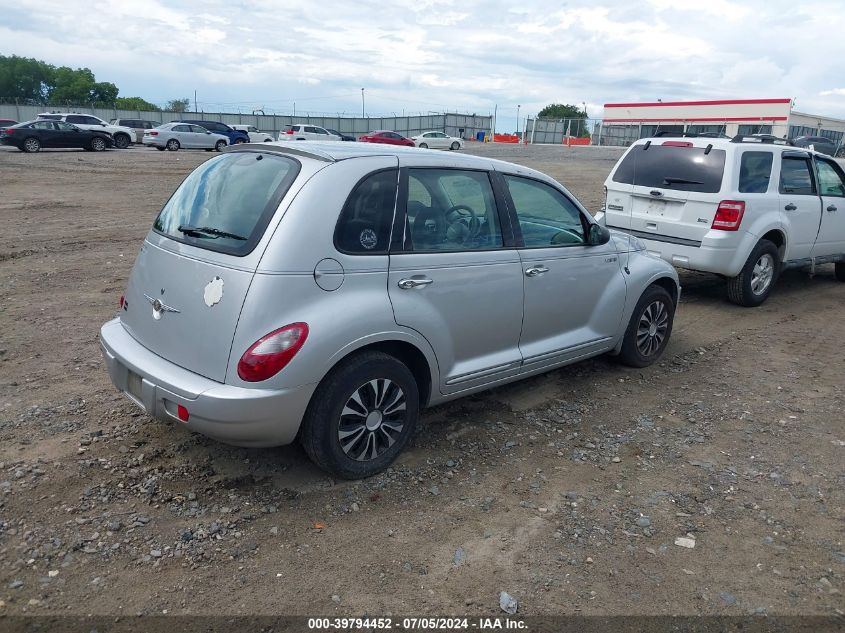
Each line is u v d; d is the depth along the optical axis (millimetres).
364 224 3742
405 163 4004
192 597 2990
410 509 3729
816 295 9117
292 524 3537
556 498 3904
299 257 3457
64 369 5441
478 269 4281
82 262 9258
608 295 5355
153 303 3846
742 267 7871
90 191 16906
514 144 60500
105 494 3703
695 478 4188
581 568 3307
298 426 3582
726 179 7578
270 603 2982
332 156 3738
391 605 3010
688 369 6098
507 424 4824
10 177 19062
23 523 3416
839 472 4316
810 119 59500
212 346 3469
